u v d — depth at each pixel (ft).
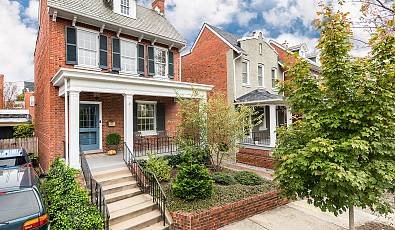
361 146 11.93
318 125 14.20
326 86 14.83
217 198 22.20
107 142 35.83
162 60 43.73
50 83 30.81
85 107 35.09
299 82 15.83
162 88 34.96
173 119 43.42
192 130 32.99
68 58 32.04
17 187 15.49
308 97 15.44
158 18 47.57
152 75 41.39
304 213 23.24
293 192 16.06
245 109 33.37
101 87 28.45
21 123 67.21
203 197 21.85
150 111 42.80
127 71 38.22
